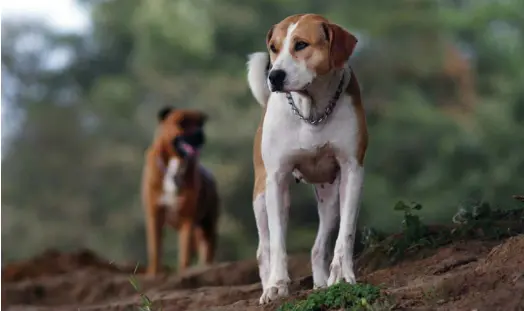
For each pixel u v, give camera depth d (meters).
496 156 22.09
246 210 23.30
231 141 23.02
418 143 22.47
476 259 7.14
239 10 24.61
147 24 24.88
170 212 13.24
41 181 27.69
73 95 29.19
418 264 7.40
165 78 25.02
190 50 24.56
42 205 27.34
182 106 24.78
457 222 8.16
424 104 23.44
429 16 24.27
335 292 6.17
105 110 26.14
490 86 24.59
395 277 7.16
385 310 5.78
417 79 24.41
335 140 6.82
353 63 23.88
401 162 22.48
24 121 28.78
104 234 26.08
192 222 13.35
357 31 24.34
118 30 27.75
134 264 13.59
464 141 22.19
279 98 6.91
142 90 25.81
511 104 23.19
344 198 6.93
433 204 21.19
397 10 24.50
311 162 7.02
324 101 6.77
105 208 26.31
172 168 13.08
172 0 24.95
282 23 6.68
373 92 23.81
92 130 27.67
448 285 5.93
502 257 6.40
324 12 24.78
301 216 22.95
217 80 24.05
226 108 23.66
